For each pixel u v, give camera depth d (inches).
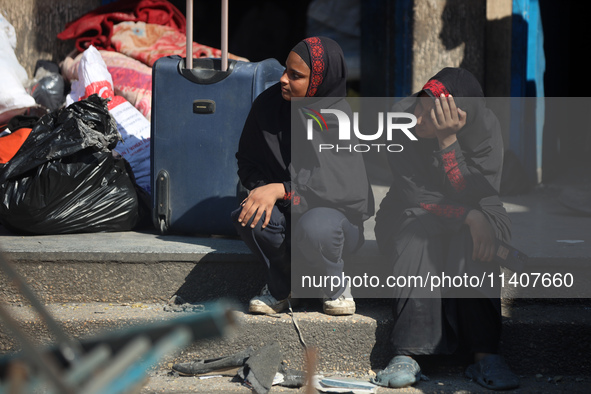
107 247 245.8
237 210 224.1
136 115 335.3
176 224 270.1
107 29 377.1
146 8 394.9
